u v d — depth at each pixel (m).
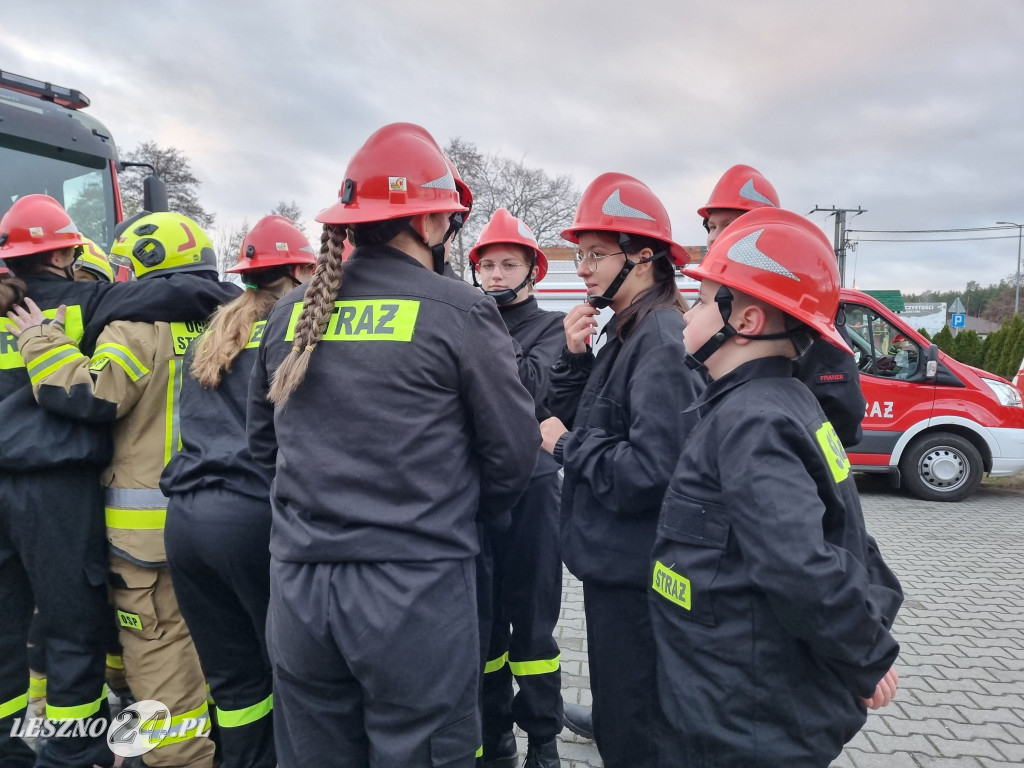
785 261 1.52
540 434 1.79
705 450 1.52
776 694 1.40
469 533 1.66
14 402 2.42
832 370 2.20
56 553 2.44
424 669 1.50
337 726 1.59
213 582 2.29
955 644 4.09
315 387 1.57
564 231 2.20
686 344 1.66
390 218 1.64
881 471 8.14
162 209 6.23
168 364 2.58
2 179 5.44
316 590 1.52
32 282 2.59
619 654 1.95
